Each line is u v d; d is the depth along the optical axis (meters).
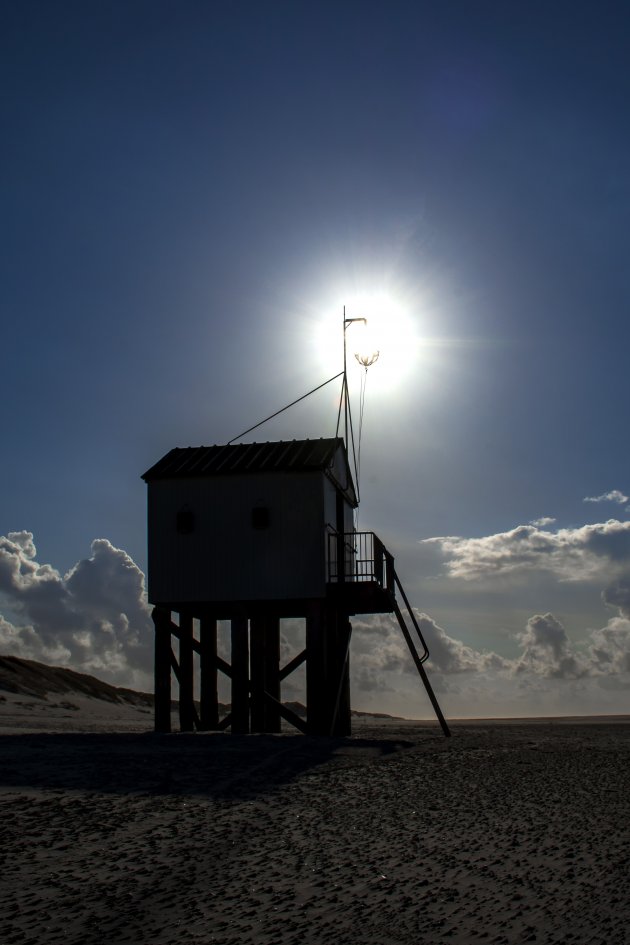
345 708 32.66
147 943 8.51
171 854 11.69
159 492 31.09
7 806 14.32
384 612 33.91
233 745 24.47
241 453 32.16
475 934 8.88
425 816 15.01
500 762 23.45
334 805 15.80
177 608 31.59
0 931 8.72
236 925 9.03
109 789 16.28
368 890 10.33
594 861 11.85
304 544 30.08
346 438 34.84
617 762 24.09
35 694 60.56
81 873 10.69
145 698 76.31
